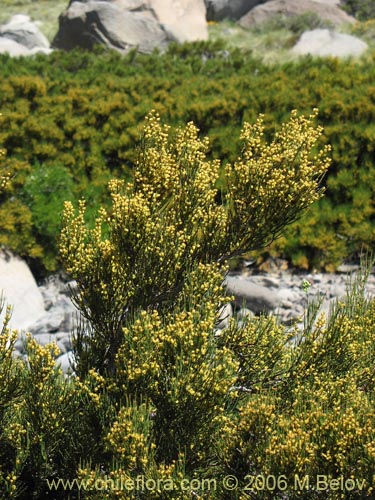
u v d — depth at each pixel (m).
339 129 14.38
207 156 14.33
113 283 6.14
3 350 5.72
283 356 6.28
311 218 13.74
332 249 13.51
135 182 6.52
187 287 5.93
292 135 6.43
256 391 6.10
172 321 5.85
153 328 5.68
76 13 36.34
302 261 13.55
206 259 6.29
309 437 5.28
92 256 6.15
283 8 42.16
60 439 5.76
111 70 20.31
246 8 44.12
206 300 5.91
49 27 45.31
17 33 38.88
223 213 6.42
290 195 6.23
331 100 14.95
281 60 34.25
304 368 6.29
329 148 6.42
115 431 5.30
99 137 14.65
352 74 16.94
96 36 35.78
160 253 6.08
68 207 6.32
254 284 12.01
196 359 5.40
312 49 35.03
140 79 17.33
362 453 5.11
